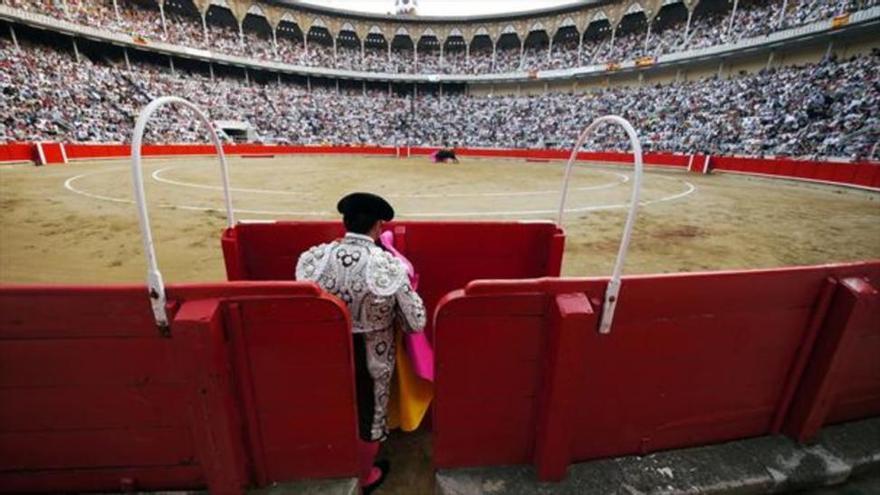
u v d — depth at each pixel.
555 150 27.94
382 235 2.00
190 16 34.34
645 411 1.65
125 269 4.62
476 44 44.25
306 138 32.28
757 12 25.08
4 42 22.14
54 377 1.30
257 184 12.44
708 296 1.50
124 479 1.48
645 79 31.55
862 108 15.47
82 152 18.02
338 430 1.52
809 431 1.78
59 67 22.67
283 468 1.56
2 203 8.10
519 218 8.23
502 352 1.46
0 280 4.23
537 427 1.60
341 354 1.38
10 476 1.44
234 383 1.37
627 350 1.51
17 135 16.86
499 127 34.78
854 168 12.62
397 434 2.04
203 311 1.21
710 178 16.86
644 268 5.14
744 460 1.73
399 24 41.09
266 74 38.41
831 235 6.92
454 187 12.95
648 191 12.62
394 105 39.75
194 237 5.99
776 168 15.66
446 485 1.60
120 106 23.48
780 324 1.63
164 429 1.41
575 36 39.03
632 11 32.06
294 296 1.27
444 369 1.47
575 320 1.33
